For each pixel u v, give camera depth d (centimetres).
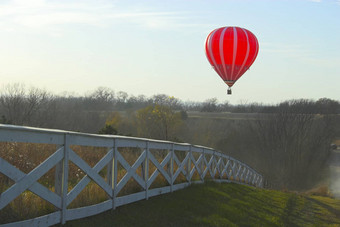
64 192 586
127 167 787
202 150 1373
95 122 5172
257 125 6200
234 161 1969
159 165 962
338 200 1820
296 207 1345
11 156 866
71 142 602
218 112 7312
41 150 980
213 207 976
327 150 6062
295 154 5881
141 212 773
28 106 4281
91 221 638
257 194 1467
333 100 6919
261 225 903
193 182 1229
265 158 5862
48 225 557
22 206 561
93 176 663
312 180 5416
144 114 4303
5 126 478
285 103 6644
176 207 884
